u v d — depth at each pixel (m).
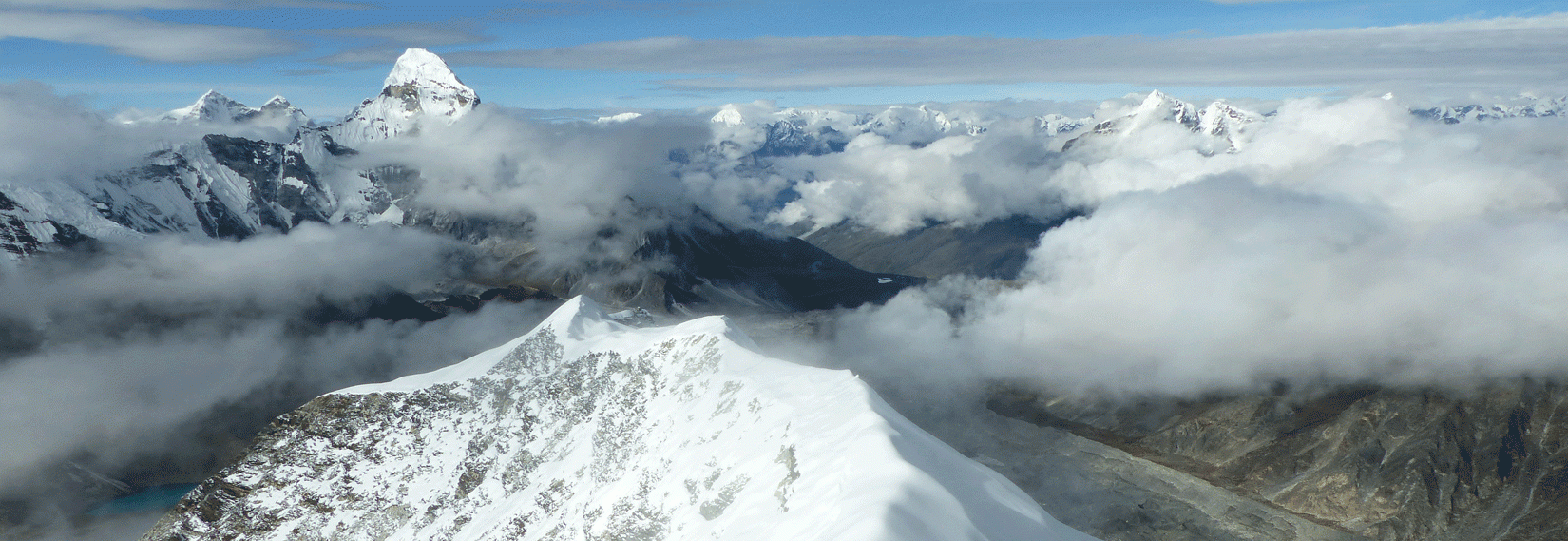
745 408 195.75
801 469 151.50
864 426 151.00
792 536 127.50
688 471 185.75
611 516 189.12
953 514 116.75
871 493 120.00
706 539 153.38
